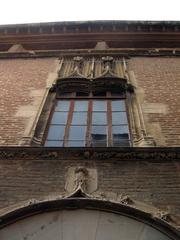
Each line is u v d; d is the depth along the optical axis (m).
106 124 9.06
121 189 6.60
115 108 9.77
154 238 5.62
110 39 13.73
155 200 6.35
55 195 6.49
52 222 5.88
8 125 8.73
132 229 5.75
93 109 9.75
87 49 13.12
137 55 12.54
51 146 7.78
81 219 5.91
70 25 13.83
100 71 11.45
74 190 6.50
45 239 5.66
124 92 10.48
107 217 5.93
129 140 8.43
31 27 13.84
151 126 8.54
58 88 10.60
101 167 7.05
